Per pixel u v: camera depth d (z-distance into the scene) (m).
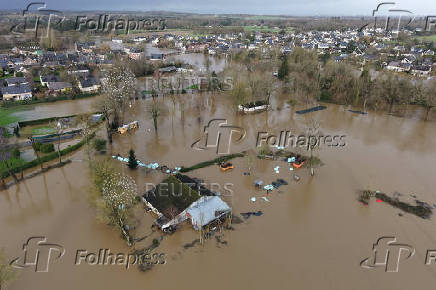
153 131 96.25
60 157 75.88
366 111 115.56
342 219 56.25
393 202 60.88
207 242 50.59
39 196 63.12
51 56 198.62
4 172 70.62
